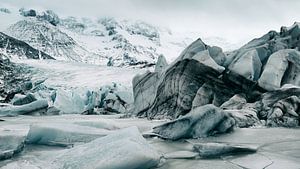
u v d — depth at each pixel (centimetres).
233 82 1608
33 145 1007
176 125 1094
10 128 1266
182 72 1702
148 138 1111
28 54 13900
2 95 4922
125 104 2662
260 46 1794
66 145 985
